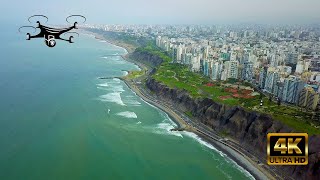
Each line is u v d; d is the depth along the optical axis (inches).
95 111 5187.0
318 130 3563.0
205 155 3754.9
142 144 4001.0
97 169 3348.9
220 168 3454.7
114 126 4569.4
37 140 3934.5
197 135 4355.3
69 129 4343.0
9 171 3203.7
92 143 3954.2
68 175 3206.2
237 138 4156.0
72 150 3735.2
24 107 5123.0
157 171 3358.8
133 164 3486.7
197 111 5073.8
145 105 5718.5
